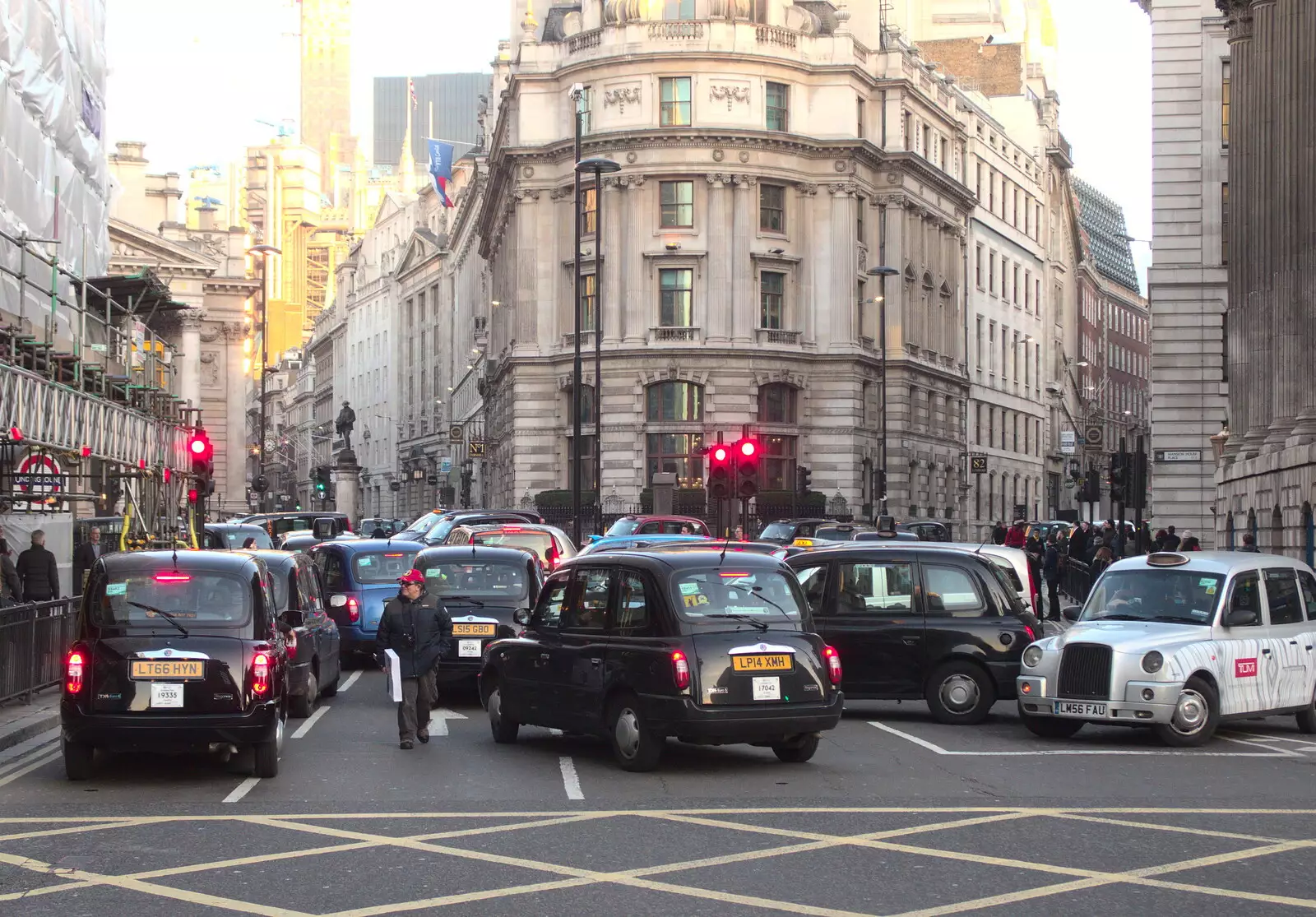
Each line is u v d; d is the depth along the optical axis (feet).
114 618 46.42
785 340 224.74
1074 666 56.13
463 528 106.01
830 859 34.81
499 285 274.98
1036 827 39.01
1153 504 158.81
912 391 251.39
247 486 354.95
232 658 45.98
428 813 40.88
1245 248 128.06
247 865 34.12
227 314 331.98
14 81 104.58
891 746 55.11
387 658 54.70
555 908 30.07
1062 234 375.25
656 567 49.16
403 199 485.15
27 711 60.34
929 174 253.44
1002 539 152.46
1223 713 56.49
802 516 204.64
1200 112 158.81
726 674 47.42
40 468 88.28
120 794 44.06
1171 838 37.52
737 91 220.84
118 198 331.57
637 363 217.56
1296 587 61.36
